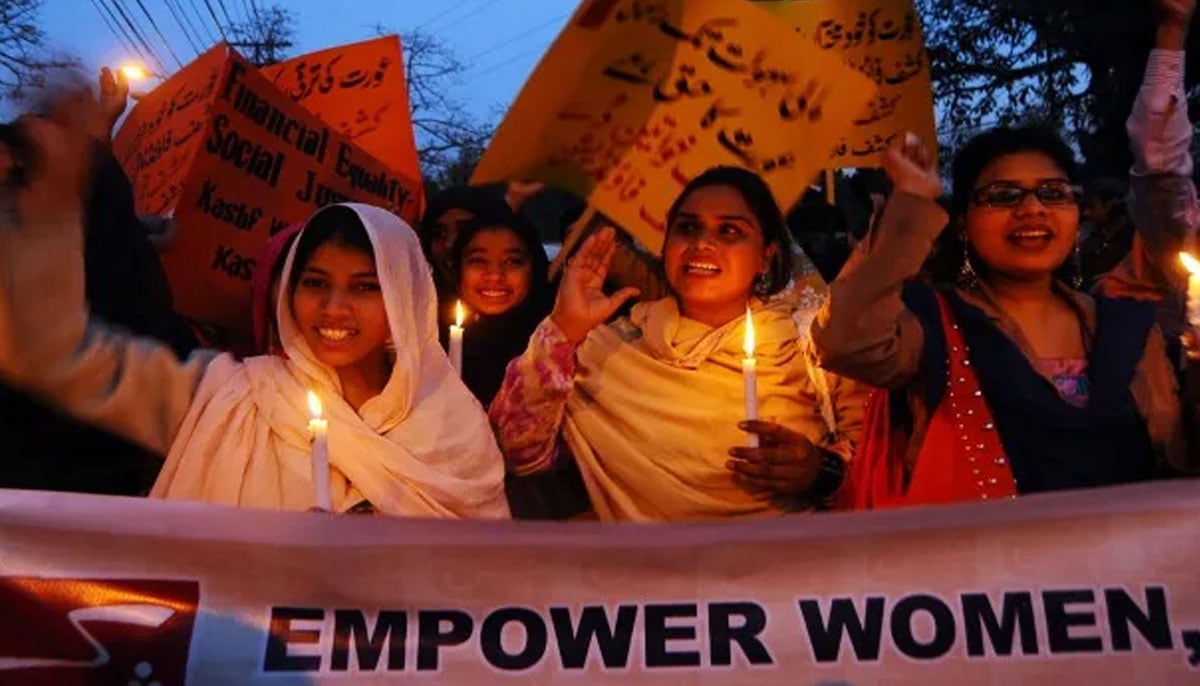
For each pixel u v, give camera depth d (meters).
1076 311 2.52
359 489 2.31
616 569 1.86
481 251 3.54
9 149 2.00
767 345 2.77
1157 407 2.38
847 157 3.88
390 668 1.81
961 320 2.45
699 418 2.71
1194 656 1.82
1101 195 4.30
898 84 3.86
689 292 2.79
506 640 1.83
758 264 2.82
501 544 1.86
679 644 1.84
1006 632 1.83
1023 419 2.34
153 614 1.80
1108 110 5.39
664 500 2.68
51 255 2.03
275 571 1.83
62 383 2.13
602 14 3.14
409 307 2.43
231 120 3.49
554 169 3.21
